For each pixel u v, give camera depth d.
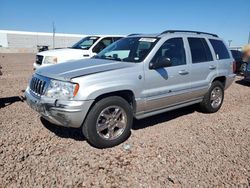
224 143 4.68
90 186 3.26
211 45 6.31
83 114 3.97
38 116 5.68
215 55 6.34
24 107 6.36
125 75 4.38
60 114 3.93
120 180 3.40
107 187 3.25
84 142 4.48
